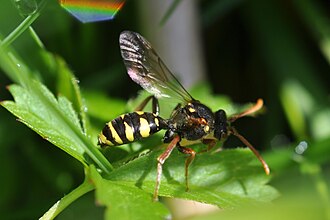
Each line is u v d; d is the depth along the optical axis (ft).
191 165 0.38
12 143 0.43
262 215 0.37
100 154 0.37
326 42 0.46
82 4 0.38
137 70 0.40
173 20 0.44
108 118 0.41
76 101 0.40
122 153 0.38
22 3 0.38
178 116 0.39
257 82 0.47
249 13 0.47
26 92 0.38
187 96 0.40
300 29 0.47
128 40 0.40
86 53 0.45
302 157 0.43
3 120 0.43
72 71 0.43
